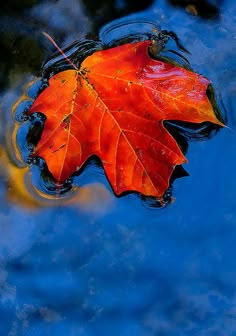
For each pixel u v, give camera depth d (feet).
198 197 2.24
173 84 2.20
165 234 2.23
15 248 2.24
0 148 2.29
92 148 2.20
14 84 2.33
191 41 2.33
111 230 2.24
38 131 2.29
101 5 2.39
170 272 2.22
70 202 2.25
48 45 2.36
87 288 2.22
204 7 2.36
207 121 2.26
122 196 2.25
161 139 2.18
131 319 2.20
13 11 2.40
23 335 2.20
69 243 2.24
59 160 2.21
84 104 2.21
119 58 2.23
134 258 2.22
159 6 2.37
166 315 2.20
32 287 2.23
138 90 2.21
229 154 2.25
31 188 2.27
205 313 2.19
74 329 2.20
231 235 2.22
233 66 2.30
